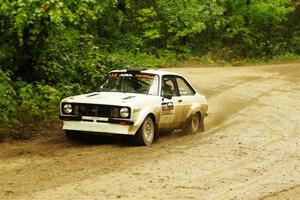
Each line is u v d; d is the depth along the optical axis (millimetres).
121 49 39219
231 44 47156
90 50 20281
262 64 42625
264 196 8391
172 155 11344
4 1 13227
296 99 23078
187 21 42594
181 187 8734
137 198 7984
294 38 49500
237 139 13766
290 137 14320
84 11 14750
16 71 16672
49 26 15633
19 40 14758
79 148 11898
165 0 43125
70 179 8992
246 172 10008
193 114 14688
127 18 42688
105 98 12516
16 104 14422
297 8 51344
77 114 12289
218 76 31297
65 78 17844
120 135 12250
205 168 10211
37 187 8438
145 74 13688
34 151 11414
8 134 13008
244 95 24188
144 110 12367
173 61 40062
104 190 8359
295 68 36656
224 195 8352
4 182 8703
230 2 47250
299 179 9602
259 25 48906
